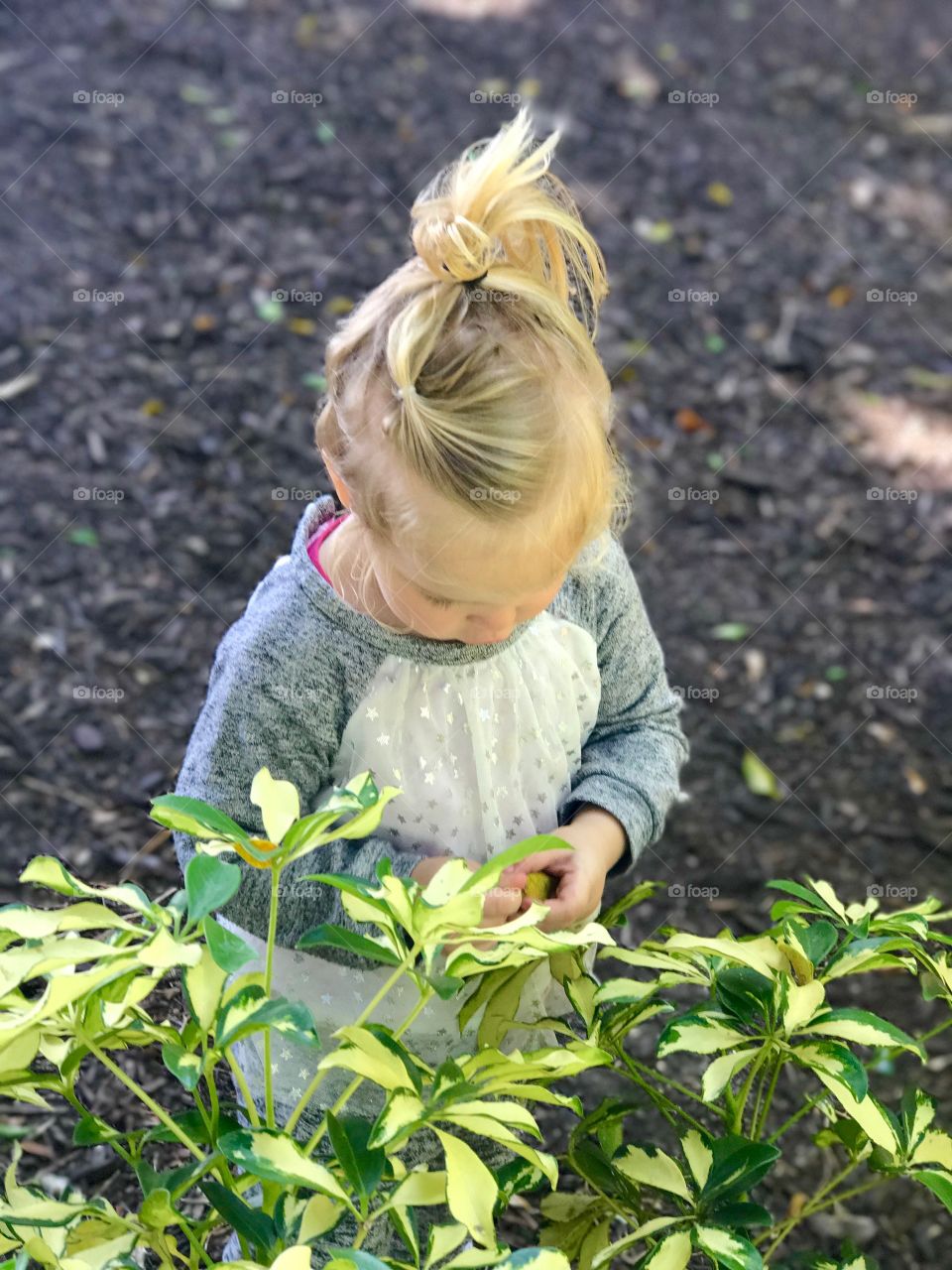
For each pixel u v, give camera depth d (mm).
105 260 3258
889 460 2967
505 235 1104
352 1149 927
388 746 1156
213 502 2693
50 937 928
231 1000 897
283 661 1135
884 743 2381
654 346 3215
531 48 4293
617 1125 1245
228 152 3656
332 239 3412
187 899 916
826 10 4660
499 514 999
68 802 2123
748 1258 1024
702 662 2508
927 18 4645
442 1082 953
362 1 4414
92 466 2740
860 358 3232
